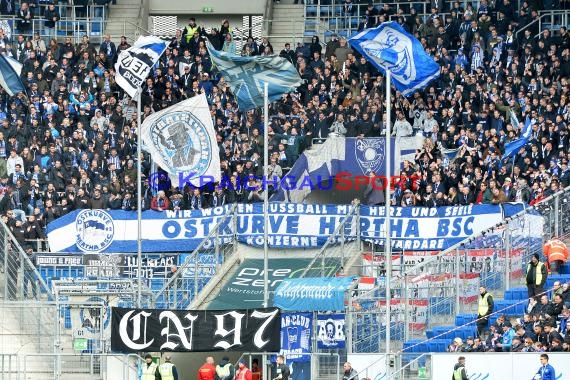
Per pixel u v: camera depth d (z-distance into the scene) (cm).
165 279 9706
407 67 10250
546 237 8988
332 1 12169
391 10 11919
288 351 8694
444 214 9856
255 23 12531
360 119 10488
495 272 8888
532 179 9750
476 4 11931
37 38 11444
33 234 9969
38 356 8656
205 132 10175
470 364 7825
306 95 10862
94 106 10875
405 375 7981
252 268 9856
